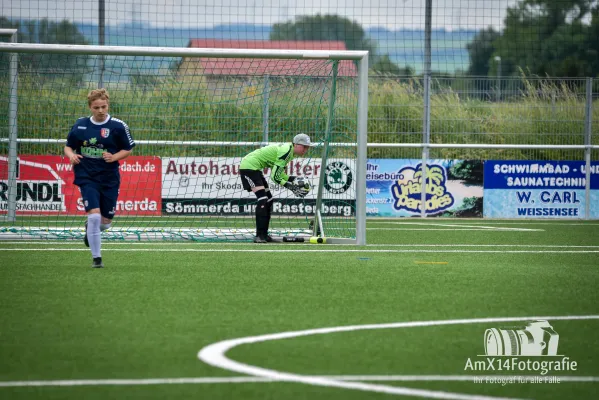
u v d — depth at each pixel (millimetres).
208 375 14133
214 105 50375
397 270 28188
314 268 28547
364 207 37656
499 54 86625
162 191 53000
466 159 58594
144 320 18828
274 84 49438
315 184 53188
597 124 59125
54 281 24688
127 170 52625
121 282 24641
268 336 17219
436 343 16781
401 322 18922
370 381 13898
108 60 49406
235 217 52312
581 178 59375
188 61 49219
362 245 37375
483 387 13711
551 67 89750
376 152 57781
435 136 58344
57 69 49438
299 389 13352
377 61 64562
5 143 47406
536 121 58719
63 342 16531
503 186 58969
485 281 25703
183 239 38906
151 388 13336
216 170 53094
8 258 30391
